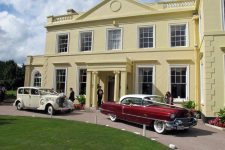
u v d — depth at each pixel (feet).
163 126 37.47
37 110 63.57
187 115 38.09
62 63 78.69
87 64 69.46
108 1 73.87
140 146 27.37
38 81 86.12
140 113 41.27
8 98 100.01
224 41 47.98
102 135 32.50
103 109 49.44
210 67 48.19
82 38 77.41
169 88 63.87
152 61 66.18
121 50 70.18
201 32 55.21
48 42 82.43
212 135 37.24
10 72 198.29
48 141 28.78
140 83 67.67
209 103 47.62
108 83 72.54
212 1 49.49
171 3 66.69
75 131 34.86
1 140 28.99
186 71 62.90
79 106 67.26
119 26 71.46
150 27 68.13
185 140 33.65
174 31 65.72
